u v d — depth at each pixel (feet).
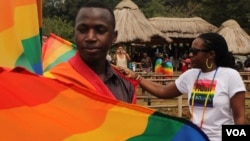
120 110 6.95
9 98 6.59
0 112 6.48
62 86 6.85
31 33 8.82
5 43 8.04
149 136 7.02
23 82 6.74
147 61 66.03
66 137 6.59
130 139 6.90
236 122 11.70
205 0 118.73
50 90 6.81
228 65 12.35
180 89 12.90
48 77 6.97
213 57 12.16
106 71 8.34
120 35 63.82
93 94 6.91
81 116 6.81
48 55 11.89
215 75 12.05
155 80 35.60
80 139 6.66
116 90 8.41
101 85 7.77
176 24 90.02
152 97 34.78
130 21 65.67
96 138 6.74
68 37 127.13
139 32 64.49
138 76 12.89
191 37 88.63
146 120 7.00
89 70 7.79
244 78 51.13
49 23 126.52
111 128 6.91
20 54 8.20
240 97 11.72
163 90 13.04
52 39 12.41
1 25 8.05
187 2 190.60
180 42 90.48
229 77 11.84
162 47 90.48
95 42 7.73
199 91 12.18
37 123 6.56
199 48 12.14
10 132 6.44
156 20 90.63
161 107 33.78
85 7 7.84
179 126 7.05
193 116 12.22
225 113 11.84
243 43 76.28
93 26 7.72
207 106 11.96
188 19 91.61
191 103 12.34
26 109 6.61
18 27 8.63
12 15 8.25
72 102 6.84
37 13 9.12
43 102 6.73
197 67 12.42
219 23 116.88
